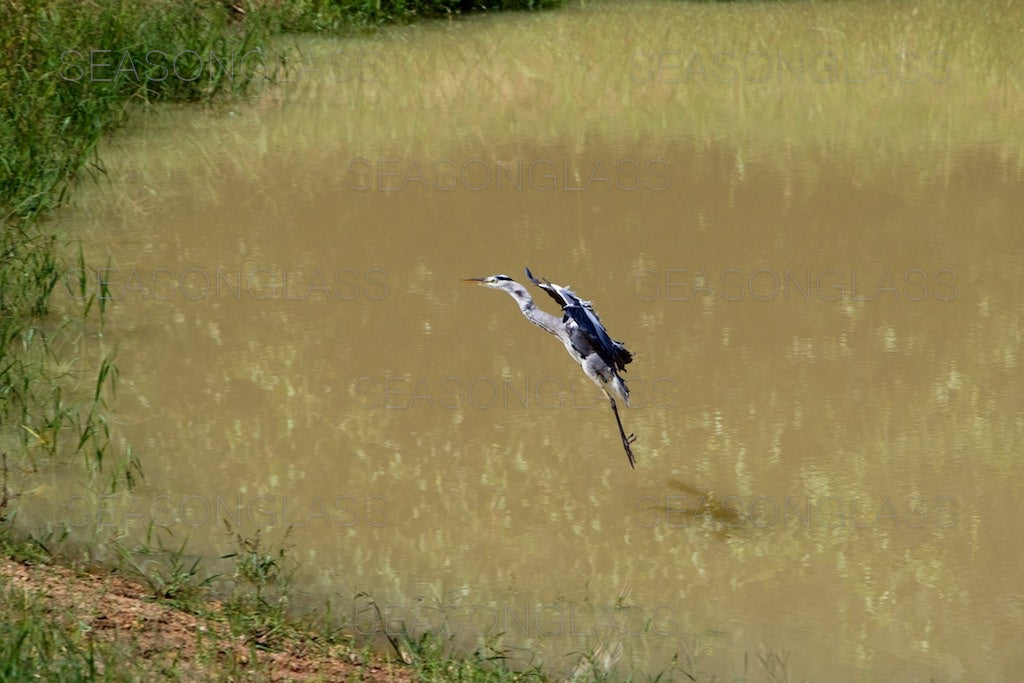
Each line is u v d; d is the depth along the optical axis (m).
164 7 38.03
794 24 43.44
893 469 19.50
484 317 23.78
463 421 20.64
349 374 21.73
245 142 31.84
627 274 25.19
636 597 16.69
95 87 31.97
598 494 18.89
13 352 21.56
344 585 16.61
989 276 25.52
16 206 26.11
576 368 22.33
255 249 25.95
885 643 15.85
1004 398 21.41
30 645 13.73
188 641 14.71
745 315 23.88
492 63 38.62
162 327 22.83
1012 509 18.61
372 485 18.83
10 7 33.56
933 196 29.25
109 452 19.03
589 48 40.38
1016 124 34.56
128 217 27.12
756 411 20.98
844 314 23.98
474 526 18.03
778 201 28.84
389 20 42.09
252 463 19.14
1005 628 16.22
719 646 15.75
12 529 16.95
